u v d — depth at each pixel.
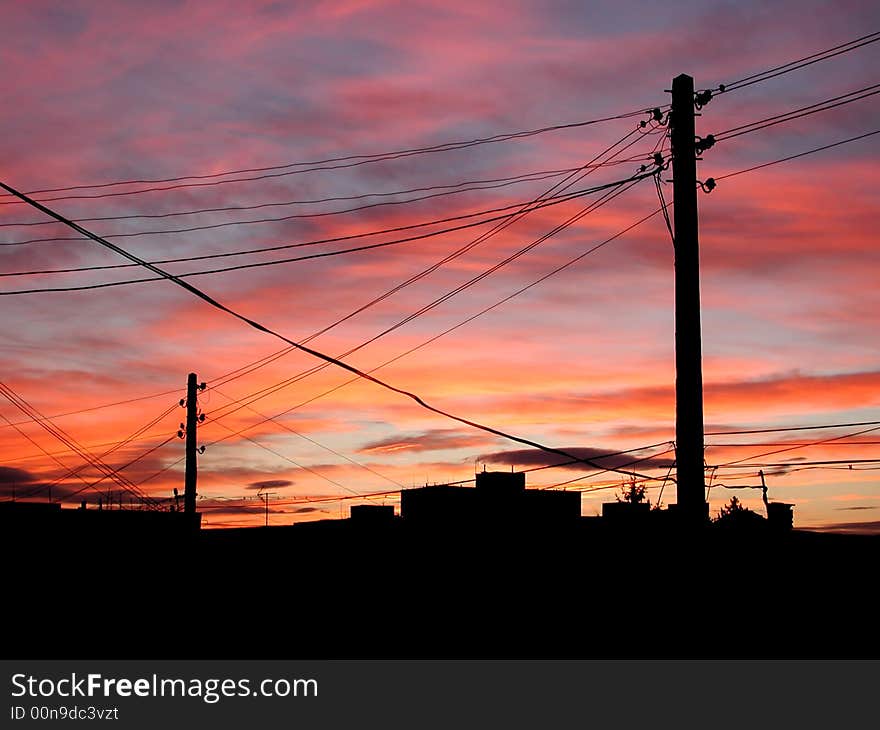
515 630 24.30
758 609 18.88
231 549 34.69
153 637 32.12
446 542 29.20
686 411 17.42
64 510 44.53
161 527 39.62
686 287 17.66
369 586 29.27
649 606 19.69
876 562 19.89
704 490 17.44
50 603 33.94
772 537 20.69
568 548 24.25
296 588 31.69
